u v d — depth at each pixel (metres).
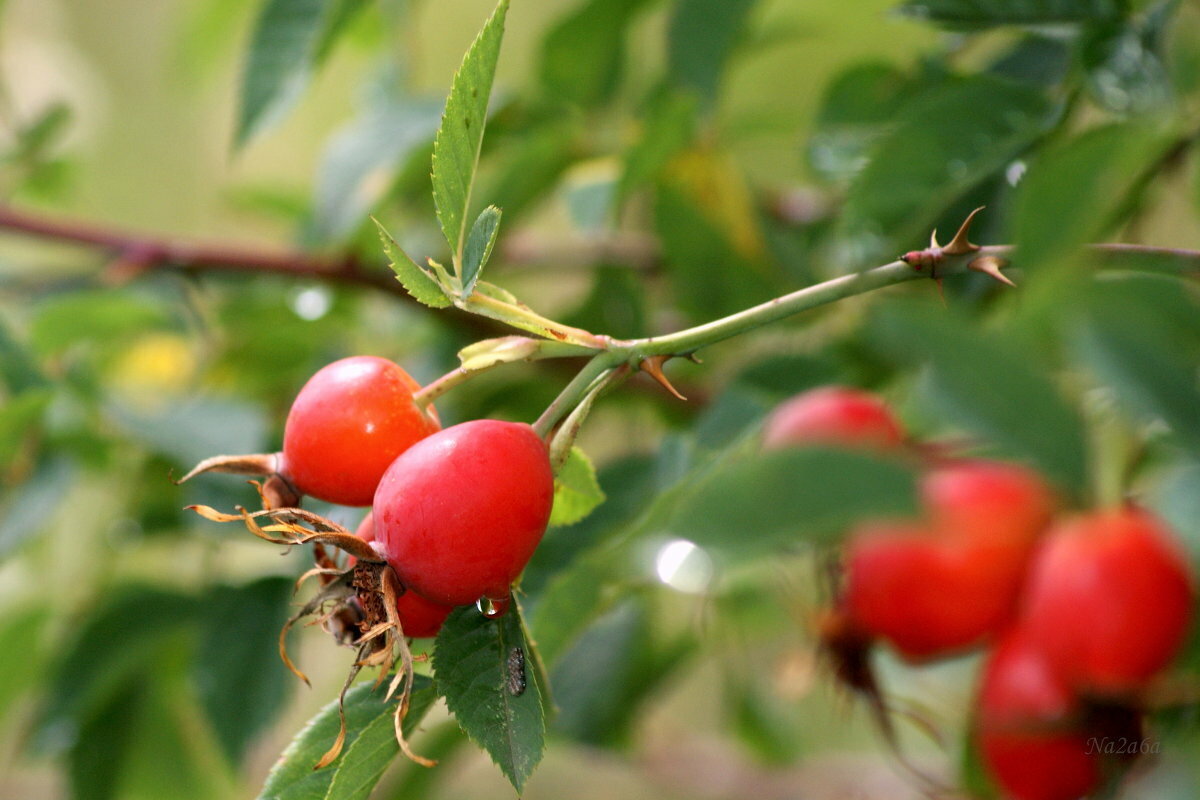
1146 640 0.39
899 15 0.40
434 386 0.37
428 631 0.37
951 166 0.40
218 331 0.54
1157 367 0.36
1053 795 0.40
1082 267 0.36
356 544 0.36
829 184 0.48
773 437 0.41
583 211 0.48
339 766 0.36
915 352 0.35
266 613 0.45
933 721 0.44
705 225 0.46
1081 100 0.40
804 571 0.46
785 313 0.37
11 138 0.54
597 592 0.39
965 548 0.41
